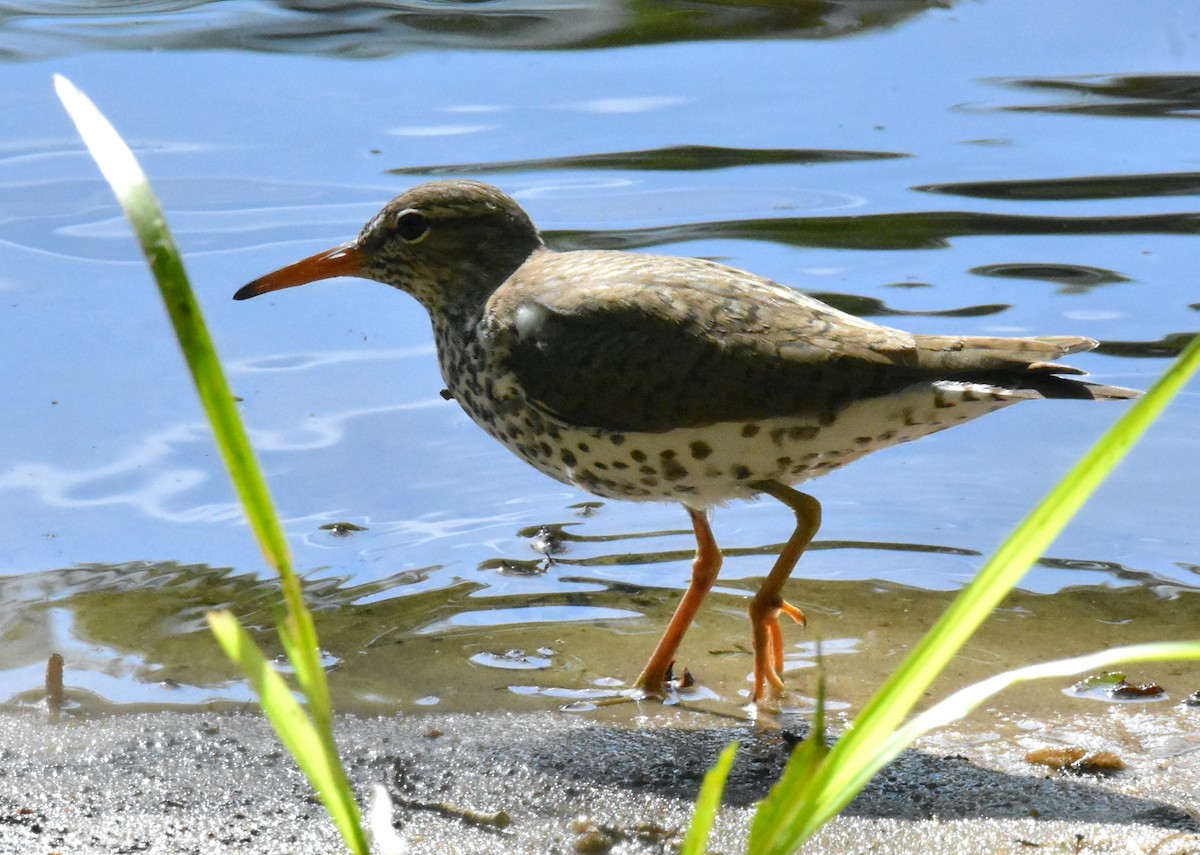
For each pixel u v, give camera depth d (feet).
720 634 35.35
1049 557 37.83
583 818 26.94
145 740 30.07
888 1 77.05
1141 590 36.14
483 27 74.49
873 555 38.27
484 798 27.73
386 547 38.55
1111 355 45.60
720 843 25.95
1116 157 60.03
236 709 31.55
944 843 25.64
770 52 71.41
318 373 46.75
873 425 31.78
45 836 26.17
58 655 33.47
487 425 36.32
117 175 15.43
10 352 46.75
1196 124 62.95
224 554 38.11
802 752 16.48
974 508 40.11
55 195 57.36
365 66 69.56
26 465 41.37
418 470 42.06
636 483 33.91
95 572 37.09
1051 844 25.40
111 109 63.93
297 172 58.65
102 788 28.12
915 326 46.75
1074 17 75.15
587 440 33.60
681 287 32.78
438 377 46.78
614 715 31.55
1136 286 49.75
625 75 68.95
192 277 50.62
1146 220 54.75
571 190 57.62
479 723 30.99
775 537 39.75
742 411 31.73
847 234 53.88
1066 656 33.01
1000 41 72.38
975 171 59.00
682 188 57.82
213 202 56.13
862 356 31.19
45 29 73.05
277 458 42.19
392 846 17.15
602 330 32.68
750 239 53.42
